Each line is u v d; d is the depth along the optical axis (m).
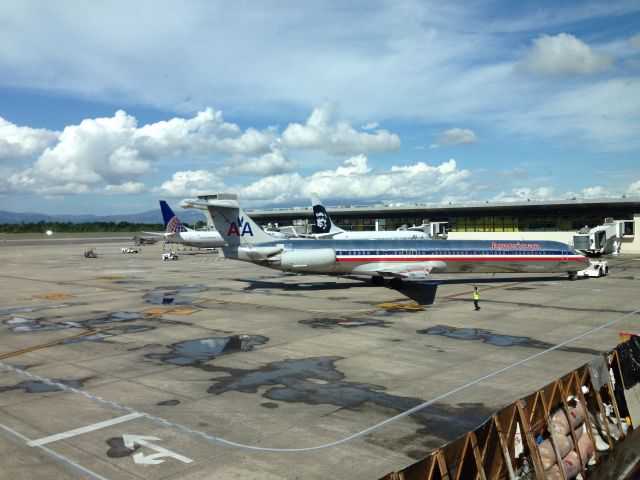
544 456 11.34
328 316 30.59
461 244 44.50
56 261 78.81
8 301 37.44
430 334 25.62
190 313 31.91
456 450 9.55
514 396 16.53
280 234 99.12
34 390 17.39
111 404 16.00
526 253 45.31
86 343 24.19
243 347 23.19
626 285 44.34
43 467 11.84
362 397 16.52
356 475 11.46
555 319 29.31
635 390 14.74
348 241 43.16
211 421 14.59
